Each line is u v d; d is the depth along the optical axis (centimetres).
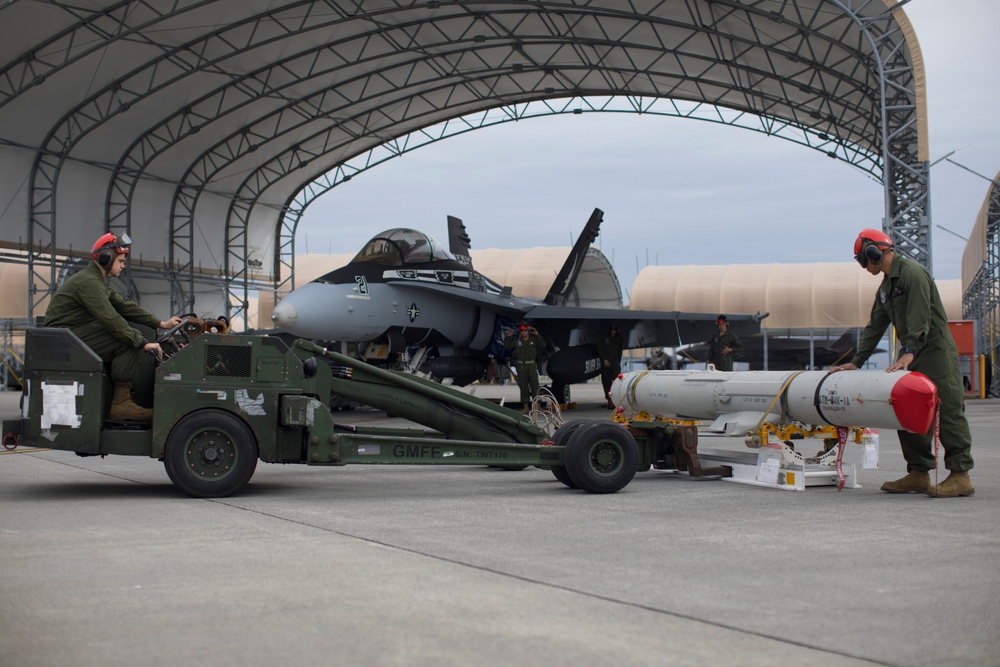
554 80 3453
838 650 340
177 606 400
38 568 476
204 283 3934
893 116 2234
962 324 2908
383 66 3238
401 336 1934
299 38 2895
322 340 2052
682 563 490
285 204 4197
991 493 789
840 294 4719
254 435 746
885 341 4734
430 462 771
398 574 462
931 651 339
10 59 2508
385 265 1925
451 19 2861
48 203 3073
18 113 2789
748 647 343
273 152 3766
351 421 1773
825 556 510
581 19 2861
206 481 732
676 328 2489
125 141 3197
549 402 1175
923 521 634
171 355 750
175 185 3575
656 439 905
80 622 377
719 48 2886
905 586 438
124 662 327
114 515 650
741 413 892
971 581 449
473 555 511
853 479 835
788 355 4991
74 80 2762
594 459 784
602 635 357
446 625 371
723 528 603
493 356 2200
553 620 378
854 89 2805
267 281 4200
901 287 767
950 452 770
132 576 457
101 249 753
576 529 598
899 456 1126
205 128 3372
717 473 888
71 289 737
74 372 728
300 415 738
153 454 727
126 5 2386
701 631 363
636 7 2688
